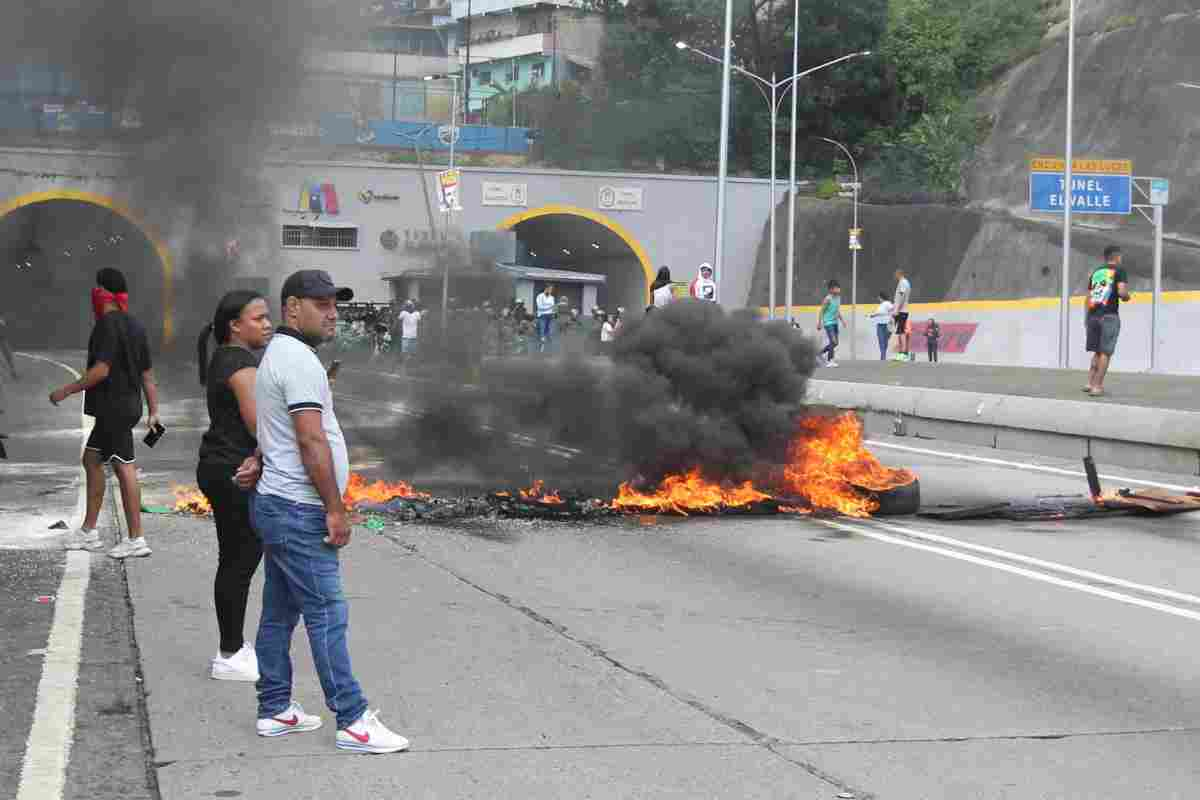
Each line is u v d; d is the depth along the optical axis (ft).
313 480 17.38
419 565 31.17
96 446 31.99
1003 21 252.62
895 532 37.06
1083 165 144.15
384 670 21.94
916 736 18.95
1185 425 52.60
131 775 16.67
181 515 37.60
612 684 21.34
